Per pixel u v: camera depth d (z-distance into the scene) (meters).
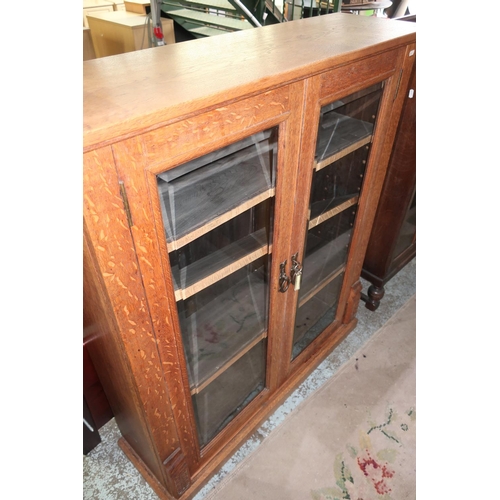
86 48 2.45
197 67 0.67
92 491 1.21
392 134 1.10
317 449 1.32
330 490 1.22
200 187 0.78
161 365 0.79
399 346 1.66
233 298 1.09
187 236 0.67
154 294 0.68
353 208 1.21
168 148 0.56
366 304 1.81
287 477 1.25
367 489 1.22
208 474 1.18
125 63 0.69
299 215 0.93
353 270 1.41
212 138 0.61
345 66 0.78
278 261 0.96
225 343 1.02
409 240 1.81
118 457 1.29
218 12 2.55
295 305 1.16
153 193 0.58
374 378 1.54
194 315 1.05
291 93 0.70
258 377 1.28
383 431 1.38
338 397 1.47
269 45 0.81
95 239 0.54
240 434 1.26
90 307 0.71
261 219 0.91
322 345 1.54
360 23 1.04
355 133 1.02
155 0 1.75
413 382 1.53
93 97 0.54
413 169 1.38
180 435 0.98
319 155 0.92
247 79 0.61
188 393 0.92
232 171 0.82
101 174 0.50
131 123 0.49
